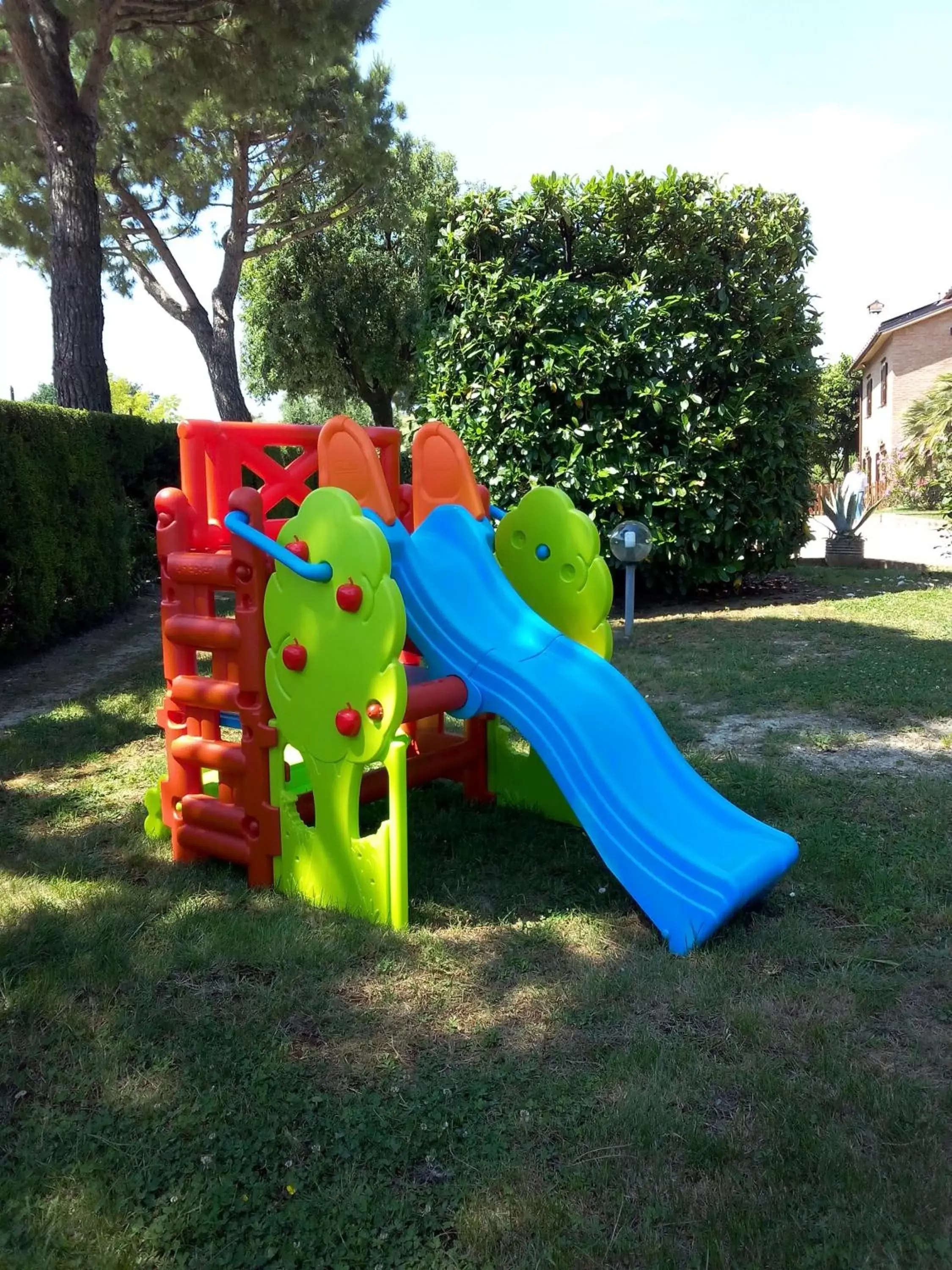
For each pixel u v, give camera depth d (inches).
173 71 581.9
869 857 155.4
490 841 169.2
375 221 1019.9
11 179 731.4
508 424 389.1
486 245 403.5
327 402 1197.1
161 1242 80.7
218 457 163.2
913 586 445.1
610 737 141.3
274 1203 84.9
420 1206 84.1
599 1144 91.1
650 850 132.6
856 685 263.4
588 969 124.6
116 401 2021.4
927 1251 77.8
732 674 281.7
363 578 127.9
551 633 155.2
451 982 121.4
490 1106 97.3
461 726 246.2
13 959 125.8
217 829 155.0
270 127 742.5
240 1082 101.3
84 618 399.2
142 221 756.0
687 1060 103.7
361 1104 97.3
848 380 1653.5
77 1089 100.3
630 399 385.7
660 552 398.3
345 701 133.4
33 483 338.3
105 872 157.6
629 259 400.5
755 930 134.0
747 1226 80.2
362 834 174.2
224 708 152.1
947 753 209.0
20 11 425.1
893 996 116.7
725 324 396.2
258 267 1052.5
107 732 241.1
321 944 129.0
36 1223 82.4
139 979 121.7
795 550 441.4
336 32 522.6
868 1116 94.3
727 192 403.2
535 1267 77.3
